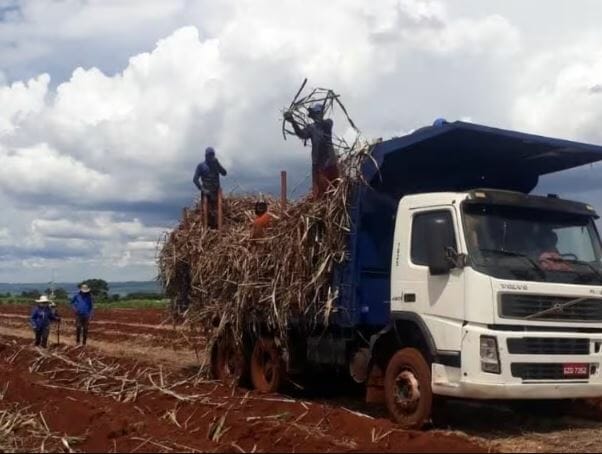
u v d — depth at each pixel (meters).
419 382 9.52
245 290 12.51
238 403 10.86
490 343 8.94
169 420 9.88
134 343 24.45
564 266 9.62
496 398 9.01
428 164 11.10
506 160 11.59
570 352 9.29
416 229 9.91
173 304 15.34
